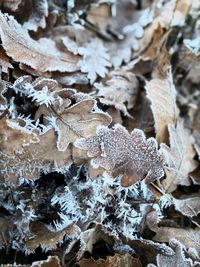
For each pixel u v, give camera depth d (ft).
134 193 0.79
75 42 0.96
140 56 1.00
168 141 0.86
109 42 1.04
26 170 0.72
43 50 0.87
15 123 0.71
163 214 0.82
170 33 1.01
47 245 0.72
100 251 0.79
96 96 0.87
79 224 0.75
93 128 0.76
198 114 1.00
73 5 0.96
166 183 0.82
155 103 0.87
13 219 0.75
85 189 0.76
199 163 0.89
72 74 0.89
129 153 0.75
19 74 0.81
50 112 0.75
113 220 0.78
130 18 1.10
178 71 1.02
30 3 0.88
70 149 0.74
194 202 0.82
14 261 0.74
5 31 0.79
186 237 0.78
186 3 1.01
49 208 0.77
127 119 0.90
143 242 0.75
